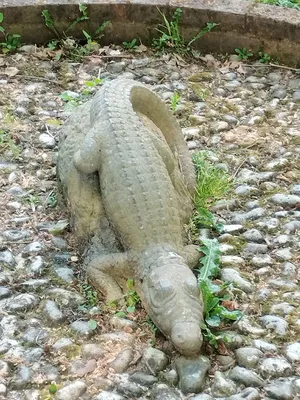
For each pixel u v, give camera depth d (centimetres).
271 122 449
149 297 328
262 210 389
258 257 366
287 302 347
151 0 502
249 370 321
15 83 472
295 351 328
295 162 419
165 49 506
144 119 383
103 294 344
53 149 424
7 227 377
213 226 378
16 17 496
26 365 321
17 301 343
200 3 499
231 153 427
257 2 502
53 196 394
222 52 503
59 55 496
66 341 328
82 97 461
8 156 417
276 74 488
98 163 354
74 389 312
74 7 499
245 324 337
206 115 453
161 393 312
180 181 377
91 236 357
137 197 344
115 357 323
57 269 357
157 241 341
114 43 511
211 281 348
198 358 320
